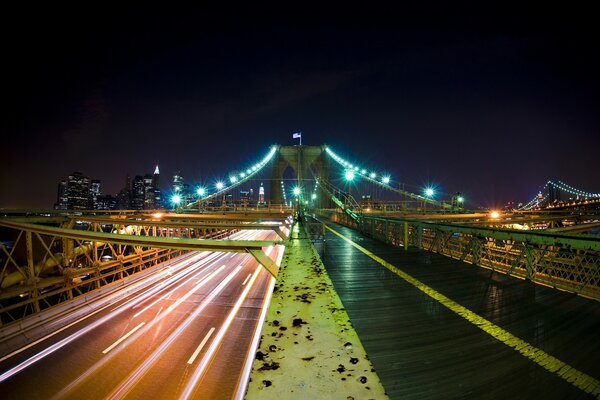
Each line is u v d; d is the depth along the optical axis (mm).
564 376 2455
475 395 2193
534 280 5793
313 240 11672
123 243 6543
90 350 11203
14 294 16984
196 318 13727
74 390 8938
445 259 8516
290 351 1049
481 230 7258
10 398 8797
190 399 8148
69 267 21297
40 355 11086
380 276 6473
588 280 4789
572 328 3488
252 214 43562
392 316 3943
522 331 3406
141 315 14492
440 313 4047
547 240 5422
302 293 1752
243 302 15664
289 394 796
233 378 8930
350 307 4340
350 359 1002
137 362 10141
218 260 26797
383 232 13984
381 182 68062
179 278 21344
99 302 16641
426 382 2361
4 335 12773
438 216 40312
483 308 4246
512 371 2529
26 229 18516
